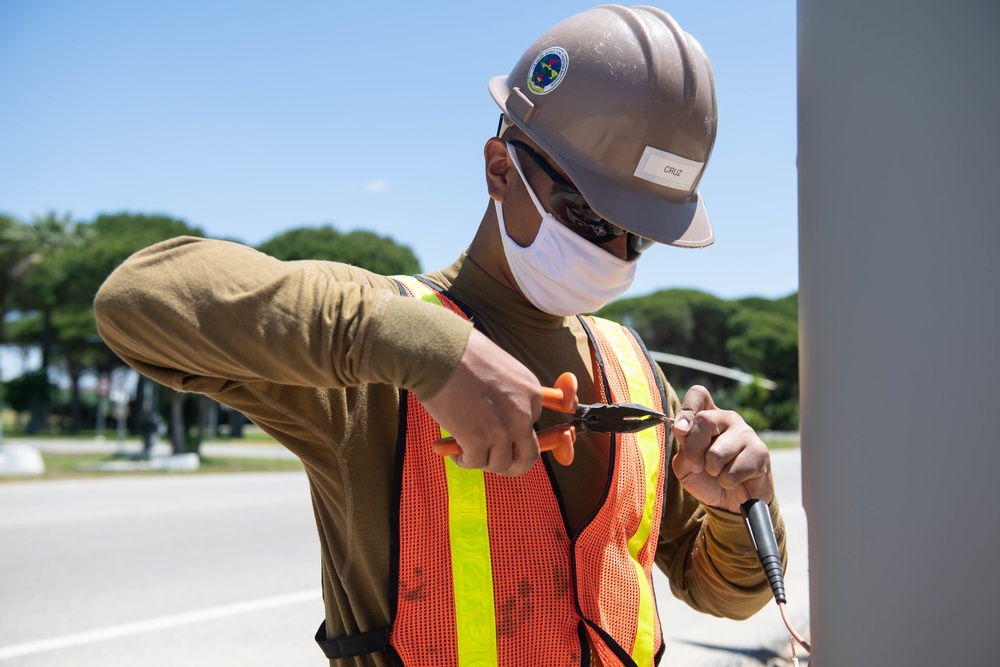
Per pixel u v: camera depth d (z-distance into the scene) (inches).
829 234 33.2
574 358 53.6
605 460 51.2
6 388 1792.6
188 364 35.9
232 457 1103.6
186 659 178.5
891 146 31.3
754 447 46.4
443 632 43.5
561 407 39.0
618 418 42.7
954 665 29.5
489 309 52.2
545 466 48.0
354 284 36.5
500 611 44.1
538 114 50.1
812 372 34.0
